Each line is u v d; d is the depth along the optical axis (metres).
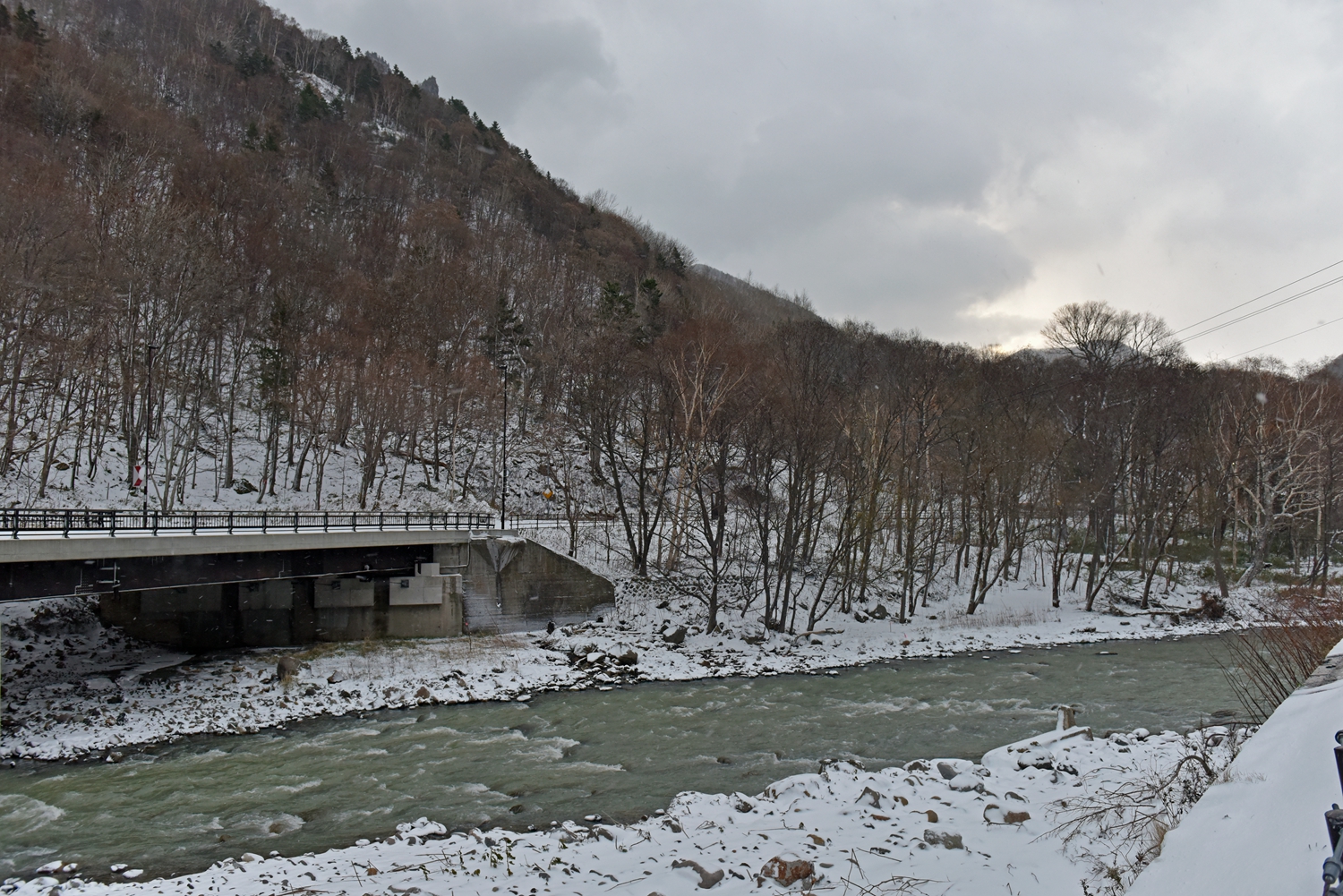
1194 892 4.89
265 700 27.52
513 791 19.42
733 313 90.75
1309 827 5.00
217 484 51.22
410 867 13.80
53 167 53.62
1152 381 58.03
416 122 156.88
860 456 45.31
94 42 120.50
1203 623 45.34
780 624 41.22
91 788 19.75
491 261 96.50
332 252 76.75
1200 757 13.78
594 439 54.66
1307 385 56.31
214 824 17.45
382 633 37.31
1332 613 17.78
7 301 40.84
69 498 44.47
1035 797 15.22
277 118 121.62
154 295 47.00
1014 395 58.59
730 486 49.41
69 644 32.62
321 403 56.41
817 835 13.41
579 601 41.50
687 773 20.72
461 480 63.09
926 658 36.81
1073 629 43.53
